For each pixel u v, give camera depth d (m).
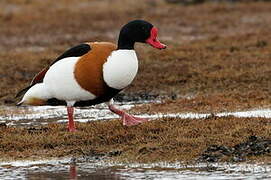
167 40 28.62
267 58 22.86
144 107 17.02
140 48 26.09
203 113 15.95
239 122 13.66
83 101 13.77
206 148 12.25
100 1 41.75
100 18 36.03
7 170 11.78
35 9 38.22
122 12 38.06
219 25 32.66
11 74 22.33
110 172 11.45
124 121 13.91
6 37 30.80
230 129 13.20
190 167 11.56
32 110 17.22
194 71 21.44
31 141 13.23
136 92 19.77
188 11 38.06
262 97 17.56
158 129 13.46
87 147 12.84
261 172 11.12
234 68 21.67
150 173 11.29
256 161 11.66
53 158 12.44
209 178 10.88
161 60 23.61
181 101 17.36
